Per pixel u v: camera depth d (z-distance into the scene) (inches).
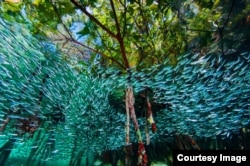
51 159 323.6
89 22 113.0
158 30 122.2
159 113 210.8
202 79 156.6
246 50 134.9
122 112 213.0
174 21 118.2
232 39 130.6
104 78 160.4
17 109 206.8
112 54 131.3
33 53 143.6
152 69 143.6
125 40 123.5
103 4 110.1
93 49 121.0
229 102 187.0
